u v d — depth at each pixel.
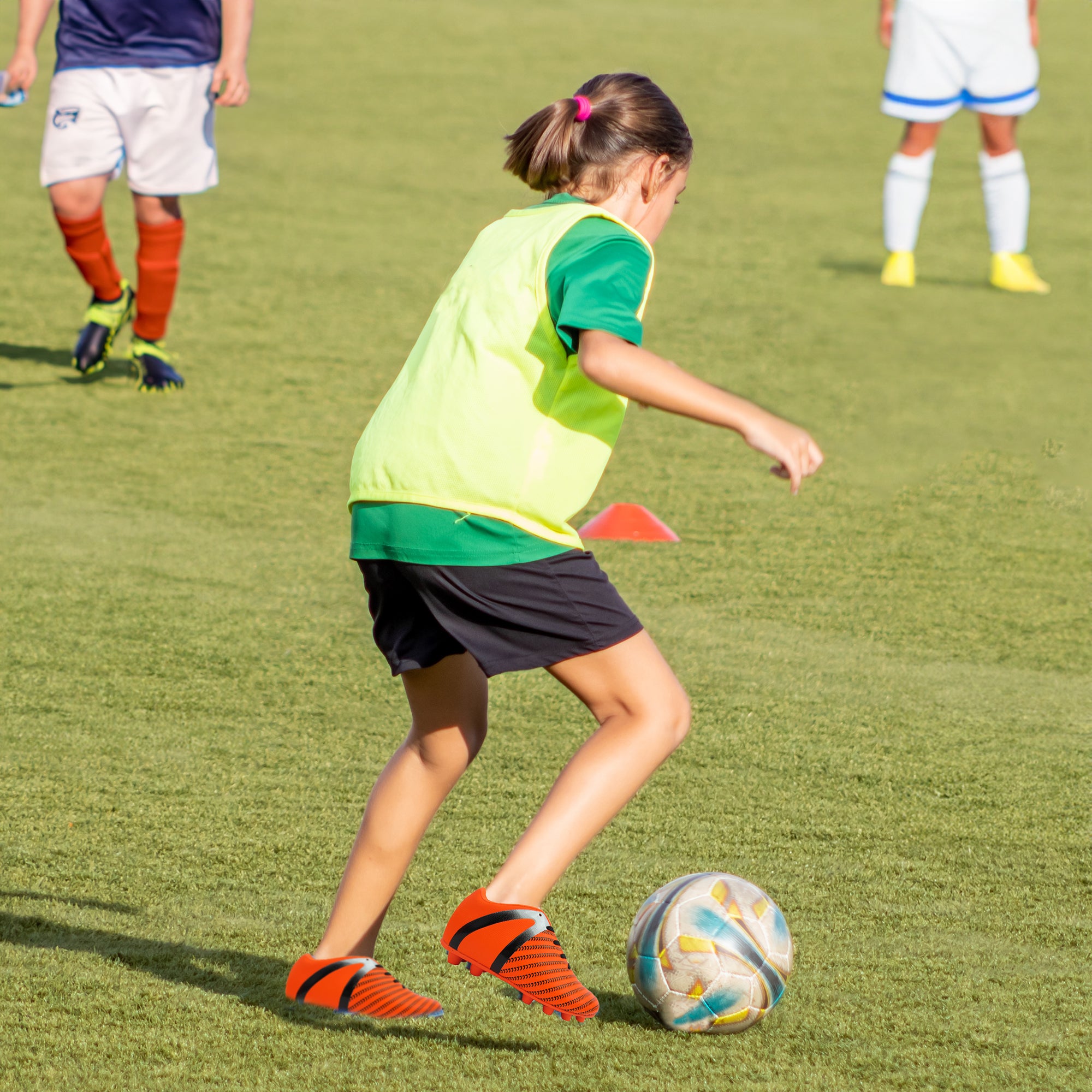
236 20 29.70
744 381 33.47
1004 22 39.91
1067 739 16.27
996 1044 9.84
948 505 26.19
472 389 9.26
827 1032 10.02
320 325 36.62
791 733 16.22
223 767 14.87
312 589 20.80
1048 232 48.78
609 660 9.41
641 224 9.97
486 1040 9.83
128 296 31.61
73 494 24.61
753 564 22.62
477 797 14.23
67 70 29.39
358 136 57.28
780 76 70.75
